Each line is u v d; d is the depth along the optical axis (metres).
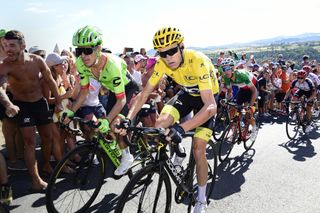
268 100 8.90
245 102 5.28
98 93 3.82
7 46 2.90
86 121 2.58
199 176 2.62
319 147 5.40
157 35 2.28
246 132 4.95
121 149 3.03
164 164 2.30
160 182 2.30
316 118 8.02
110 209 2.96
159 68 2.63
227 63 4.97
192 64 2.45
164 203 2.46
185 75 2.60
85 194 3.19
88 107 3.63
